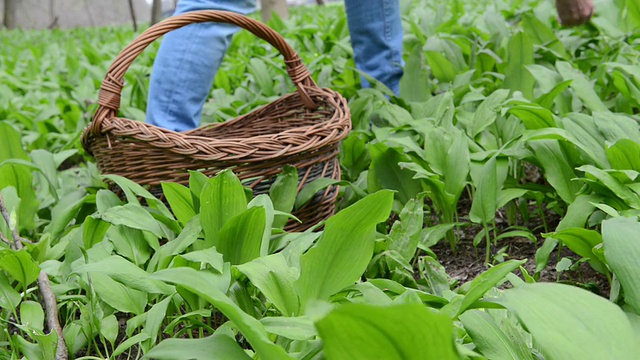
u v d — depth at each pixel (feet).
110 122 6.06
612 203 5.41
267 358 3.17
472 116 7.89
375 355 2.63
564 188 5.93
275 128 7.68
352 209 3.86
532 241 6.36
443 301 4.01
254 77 11.46
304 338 3.33
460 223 6.11
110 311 5.03
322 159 6.24
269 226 4.83
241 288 4.57
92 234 5.40
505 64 10.18
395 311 2.41
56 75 16.90
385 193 3.86
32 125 11.75
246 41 17.25
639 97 7.27
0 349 4.76
